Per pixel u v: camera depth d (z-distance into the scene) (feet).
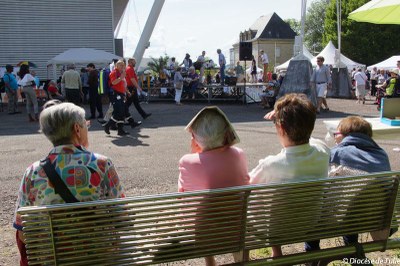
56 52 70.79
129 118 34.60
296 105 8.54
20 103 63.36
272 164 8.76
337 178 8.29
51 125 7.22
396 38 172.65
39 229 6.79
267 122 38.42
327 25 184.55
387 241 9.13
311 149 8.80
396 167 20.61
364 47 173.37
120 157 23.82
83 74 59.00
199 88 64.23
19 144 28.71
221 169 8.30
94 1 71.56
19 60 69.21
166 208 7.40
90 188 7.13
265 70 84.53
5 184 18.66
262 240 8.38
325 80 46.60
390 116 15.60
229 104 59.82
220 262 11.23
